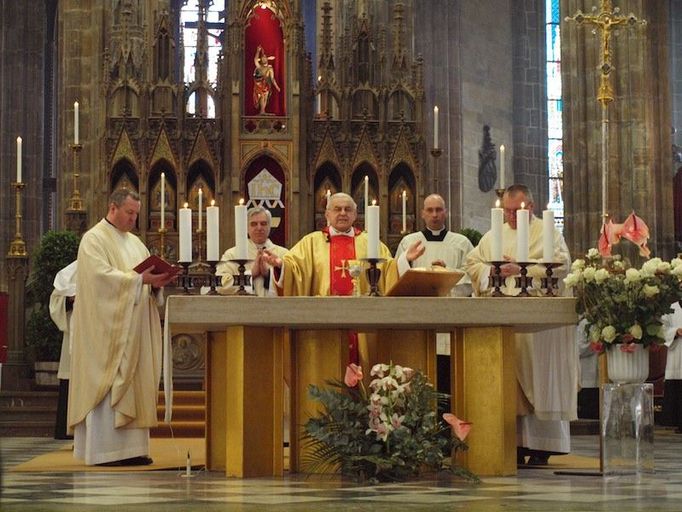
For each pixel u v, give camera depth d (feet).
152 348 43.14
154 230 83.41
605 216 52.42
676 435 69.77
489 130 129.70
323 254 39.96
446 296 36.29
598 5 91.04
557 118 136.77
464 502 26.84
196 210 84.12
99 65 93.91
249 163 84.64
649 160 91.09
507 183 132.36
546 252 35.91
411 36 102.47
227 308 33.27
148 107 84.38
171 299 33.22
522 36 135.23
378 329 37.27
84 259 42.93
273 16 85.87
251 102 85.05
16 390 79.00
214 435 38.86
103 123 84.53
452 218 123.03
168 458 46.70
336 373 35.81
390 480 34.01
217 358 38.86
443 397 35.83
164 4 92.17
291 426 36.73
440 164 123.24
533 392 41.83
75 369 42.93
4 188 137.28
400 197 85.71
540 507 25.54
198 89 85.40
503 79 132.77
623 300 34.71
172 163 83.71
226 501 27.27
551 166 136.26
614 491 30.30
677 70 140.05
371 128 86.53
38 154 139.85
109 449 42.27
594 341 35.19
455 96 124.57
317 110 91.45
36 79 140.97
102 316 42.42
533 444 42.42
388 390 34.55
